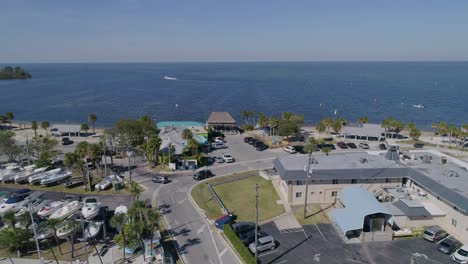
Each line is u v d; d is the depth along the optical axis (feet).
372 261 145.79
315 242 161.07
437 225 174.40
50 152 272.51
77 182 236.22
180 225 176.76
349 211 169.78
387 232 162.09
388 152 225.56
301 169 201.77
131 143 313.12
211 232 169.48
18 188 229.45
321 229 173.37
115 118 577.43
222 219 174.40
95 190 224.33
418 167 206.90
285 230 172.45
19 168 251.60
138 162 287.07
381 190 200.64
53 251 152.97
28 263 143.02
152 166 272.10
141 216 154.10
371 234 161.38
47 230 158.30
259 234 164.14
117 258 147.13
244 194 217.77
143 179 245.86
